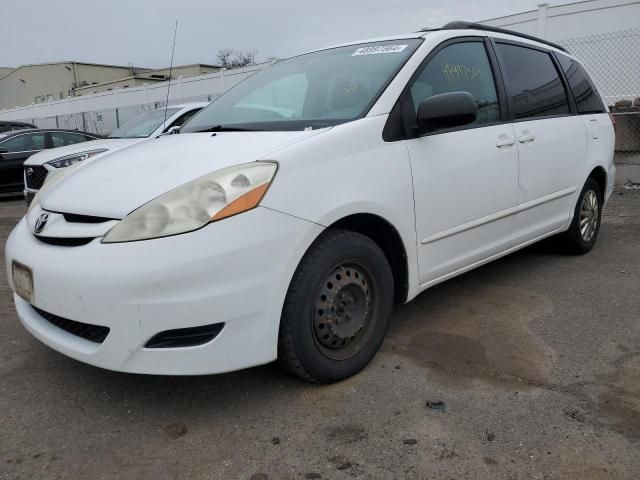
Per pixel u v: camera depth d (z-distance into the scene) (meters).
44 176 7.47
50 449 2.32
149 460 2.24
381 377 2.84
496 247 3.68
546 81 4.25
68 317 2.35
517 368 2.92
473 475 2.11
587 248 4.95
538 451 2.23
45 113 26.92
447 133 3.23
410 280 3.05
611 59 10.60
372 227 2.92
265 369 2.94
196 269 2.21
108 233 2.30
